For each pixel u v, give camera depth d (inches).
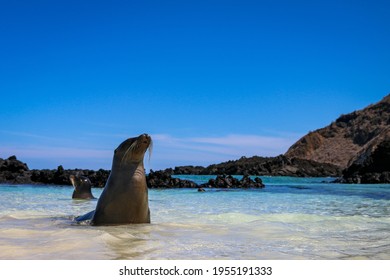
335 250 276.2
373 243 301.6
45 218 434.9
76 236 308.0
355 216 487.5
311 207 611.2
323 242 304.0
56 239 295.4
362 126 5029.5
